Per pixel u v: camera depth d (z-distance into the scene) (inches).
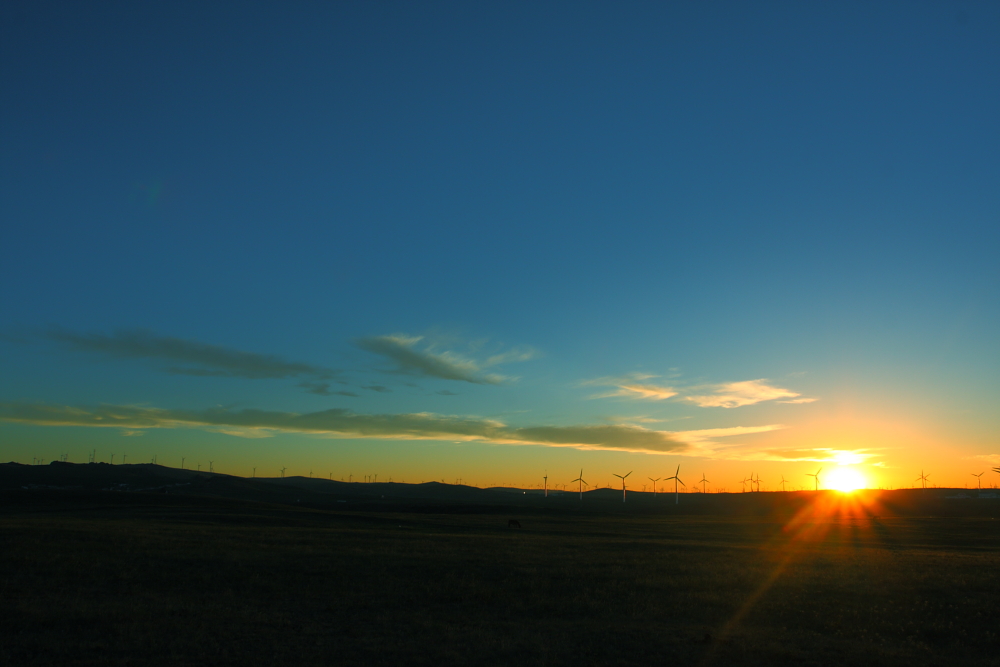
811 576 1517.0
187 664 756.6
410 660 799.7
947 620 1071.0
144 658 773.3
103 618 949.2
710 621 1051.9
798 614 1106.1
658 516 6943.9
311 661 784.3
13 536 1800.0
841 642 923.4
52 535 1866.4
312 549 1822.1
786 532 3767.2
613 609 1124.5
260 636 890.7
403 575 1424.7
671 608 1133.7
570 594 1264.8
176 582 1275.8
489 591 1256.2
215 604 1075.9
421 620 1016.9
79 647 802.2
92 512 3754.9
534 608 1133.7
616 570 1560.0
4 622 906.7
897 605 1180.5
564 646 876.6
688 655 844.0
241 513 3939.5
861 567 1748.3
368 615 1050.7
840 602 1201.4
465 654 829.8
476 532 3166.8
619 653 848.3
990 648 918.4
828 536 3440.0
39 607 992.2
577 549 2140.7
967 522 5285.4
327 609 1086.4
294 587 1259.2
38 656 764.6
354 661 789.9
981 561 1980.8
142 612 987.3
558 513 7155.5
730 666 802.8
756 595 1259.2
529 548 2113.7
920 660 836.0
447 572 1466.5
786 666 806.5
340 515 4461.1
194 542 1883.6
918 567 1755.7
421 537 2503.7
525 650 855.1
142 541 1835.6
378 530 2925.7
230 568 1432.1
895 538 3378.4
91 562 1432.1
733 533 3607.3
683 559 1876.2
